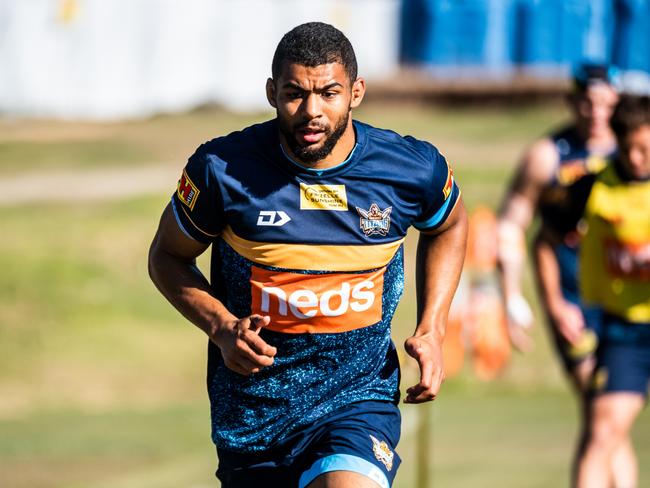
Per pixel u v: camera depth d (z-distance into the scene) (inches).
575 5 2536.9
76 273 1958.7
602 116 913.5
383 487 479.5
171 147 2397.9
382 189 488.4
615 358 826.2
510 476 989.8
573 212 848.3
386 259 497.0
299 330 494.0
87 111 2463.1
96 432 1283.2
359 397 507.2
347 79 468.1
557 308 908.0
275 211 483.2
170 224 501.7
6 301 1833.2
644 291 823.1
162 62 2436.0
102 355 1710.1
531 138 2522.1
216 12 2426.2
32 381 1604.3
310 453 504.4
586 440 823.1
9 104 2440.9
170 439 1238.3
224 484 533.3
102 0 2406.5
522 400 1449.3
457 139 2512.3
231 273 499.8
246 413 509.0
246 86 2455.7
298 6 2444.6
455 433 1198.3
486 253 1457.9
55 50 2422.5
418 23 2615.7
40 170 2368.4
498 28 2605.8
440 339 507.5
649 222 815.1
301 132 465.7
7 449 1171.9
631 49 2474.2
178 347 1775.3
